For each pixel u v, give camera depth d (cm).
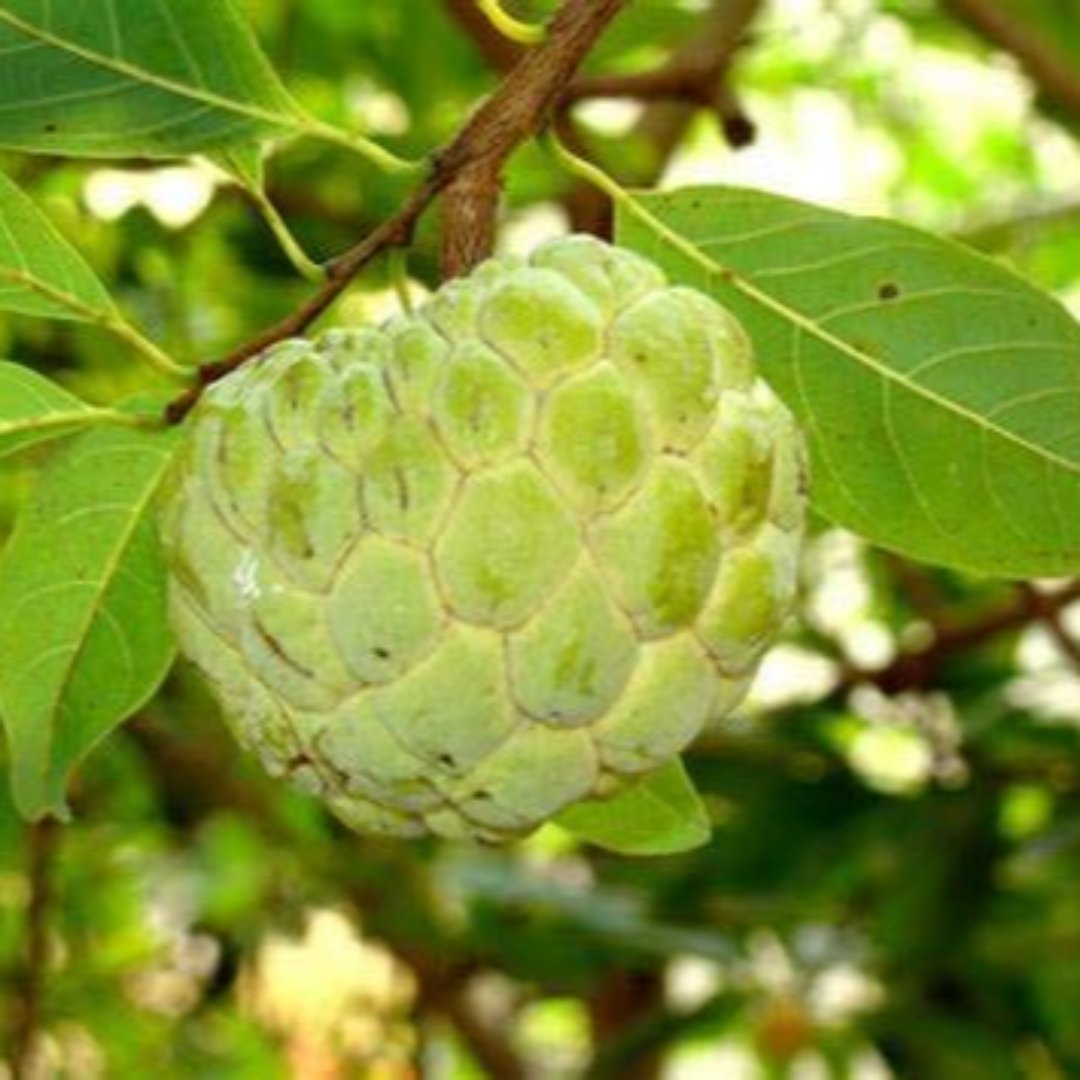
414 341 46
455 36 94
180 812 108
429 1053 121
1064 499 52
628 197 51
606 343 46
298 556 46
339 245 89
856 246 51
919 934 97
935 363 52
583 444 45
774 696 103
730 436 46
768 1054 99
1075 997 99
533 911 103
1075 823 96
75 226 95
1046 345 51
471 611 45
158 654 54
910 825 97
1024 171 136
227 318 95
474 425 45
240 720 49
